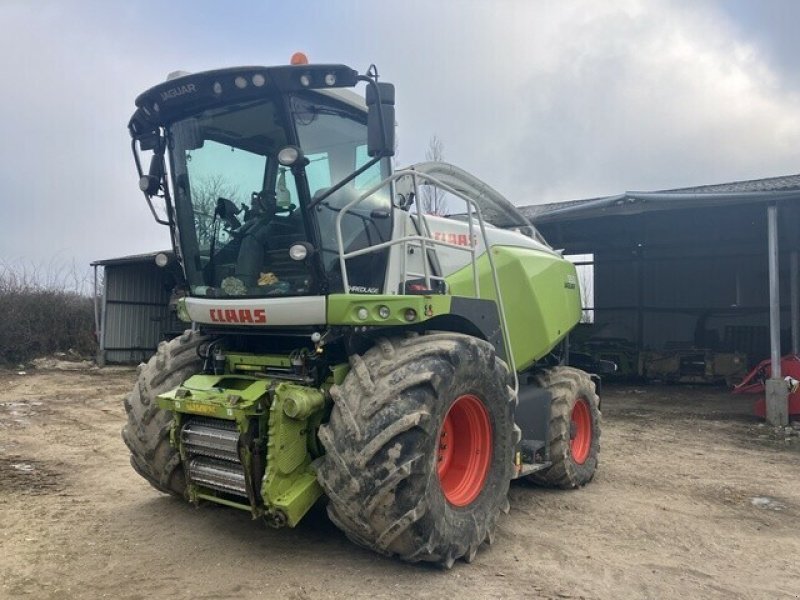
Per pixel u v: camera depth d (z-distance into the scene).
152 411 5.04
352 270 4.65
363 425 3.90
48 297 21.08
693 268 19.83
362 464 3.84
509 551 4.76
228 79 4.34
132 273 21.14
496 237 6.32
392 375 4.05
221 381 4.72
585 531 5.27
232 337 5.27
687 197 10.80
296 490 4.12
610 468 7.61
